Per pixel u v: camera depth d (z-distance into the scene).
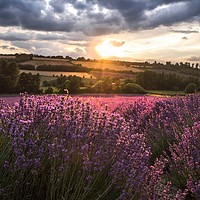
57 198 2.09
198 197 2.58
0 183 2.08
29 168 2.21
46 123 2.81
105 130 2.79
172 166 3.37
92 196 2.31
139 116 5.70
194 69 155.25
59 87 47.84
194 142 3.37
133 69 128.50
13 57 110.94
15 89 43.22
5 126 2.47
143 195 2.37
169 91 65.38
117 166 2.39
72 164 2.54
